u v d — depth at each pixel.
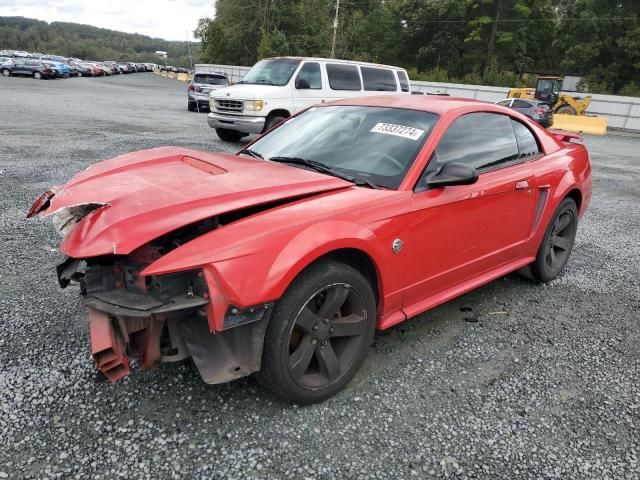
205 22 55.66
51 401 2.52
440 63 55.94
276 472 2.18
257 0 52.44
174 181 2.74
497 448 2.42
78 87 32.78
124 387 2.66
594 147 18.20
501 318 3.81
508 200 3.64
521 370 3.11
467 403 2.74
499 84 45.47
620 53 44.31
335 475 2.19
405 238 2.87
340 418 2.55
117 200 2.50
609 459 2.39
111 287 2.36
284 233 2.36
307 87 11.50
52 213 2.45
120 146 10.20
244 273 2.19
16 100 19.77
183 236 2.45
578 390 2.93
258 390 2.72
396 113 3.52
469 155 3.45
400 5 57.88
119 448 2.25
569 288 4.49
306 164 3.26
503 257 3.83
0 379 2.66
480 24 52.50
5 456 2.16
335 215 2.57
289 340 2.41
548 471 2.29
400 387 2.85
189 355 2.38
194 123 15.57
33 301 3.55
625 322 3.86
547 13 53.56
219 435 2.37
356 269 2.81
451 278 3.36
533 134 4.23
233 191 2.57
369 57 54.66
